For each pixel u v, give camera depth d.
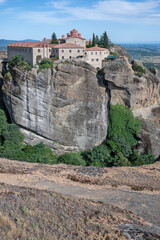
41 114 59.25
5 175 33.88
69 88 58.25
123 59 58.97
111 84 59.62
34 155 57.31
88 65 58.34
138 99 60.66
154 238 18.20
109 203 27.50
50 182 32.69
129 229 19.22
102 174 35.75
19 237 16.31
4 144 58.59
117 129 61.53
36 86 57.78
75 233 17.86
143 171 37.84
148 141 61.53
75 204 22.89
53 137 60.53
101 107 61.22
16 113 60.22
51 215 19.70
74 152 61.72
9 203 20.23
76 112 60.06
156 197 30.08
